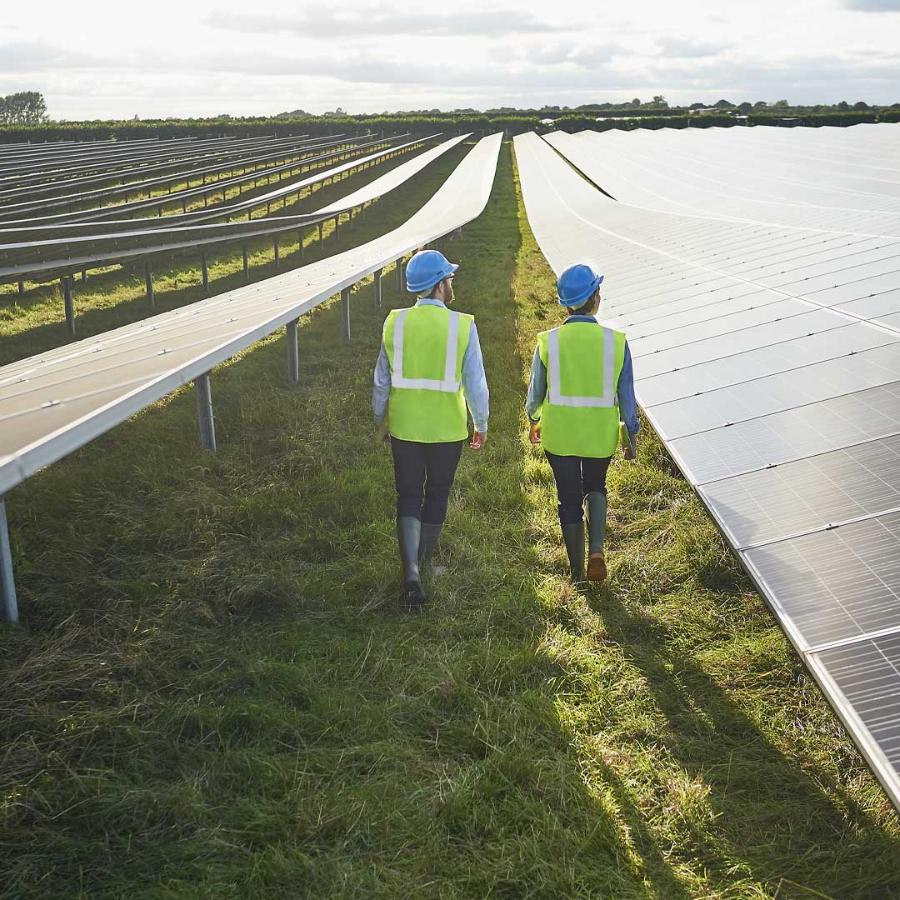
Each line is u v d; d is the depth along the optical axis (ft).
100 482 22.20
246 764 11.44
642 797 11.02
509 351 38.22
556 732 12.27
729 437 19.34
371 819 10.50
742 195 80.69
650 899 9.42
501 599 16.35
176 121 286.25
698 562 17.33
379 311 51.47
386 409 17.25
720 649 14.64
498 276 62.80
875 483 15.02
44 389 20.67
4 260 41.88
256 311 30.66
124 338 30.83
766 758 11.85
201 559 17.88
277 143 224.74
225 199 128.88
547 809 10.62
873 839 10.18
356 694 13.29
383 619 15.75
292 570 17.67
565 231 77.82
